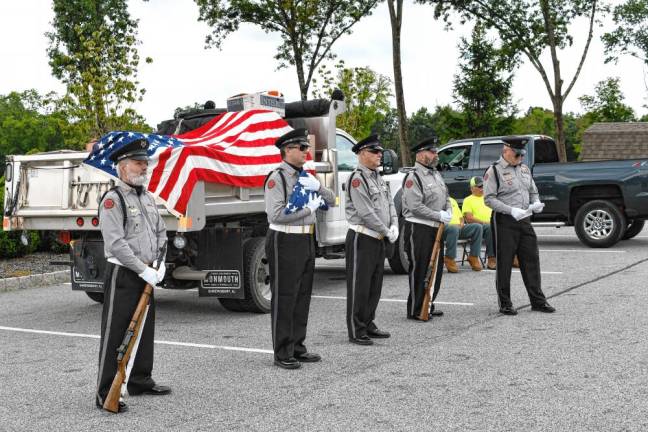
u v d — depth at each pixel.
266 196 6.13
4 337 7.63
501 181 7.96
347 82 24.36
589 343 6.52
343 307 8.86
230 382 5.68
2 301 10.01
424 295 7.79
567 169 13.98
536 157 14.63
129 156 5.11
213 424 4.71
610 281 9.90
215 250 8.24
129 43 18.38
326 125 9.78
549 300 8.74
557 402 4.93
